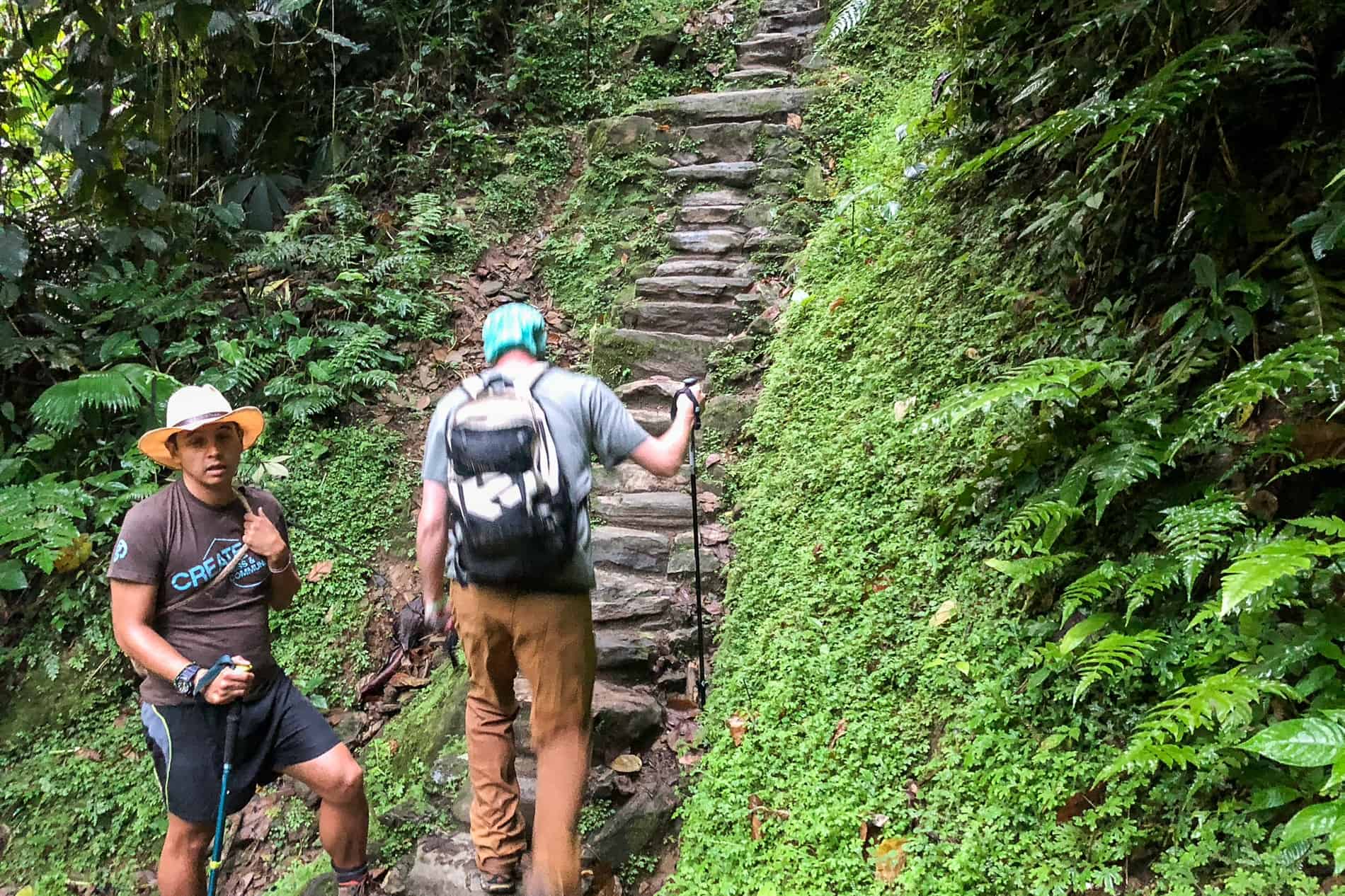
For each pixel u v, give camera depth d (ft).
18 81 16.66
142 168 17.69
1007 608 8.42
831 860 7.58
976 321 11.11
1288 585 6.14
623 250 17.57
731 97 19.66
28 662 12.85
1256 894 5.68
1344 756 4.82
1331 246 6.81
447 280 17.70
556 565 7.07
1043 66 10.98
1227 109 8.13
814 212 16.75
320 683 12.04
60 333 15.66
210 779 8.11
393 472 14.64
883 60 19.74
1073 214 9.67
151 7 15.14
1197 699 5.85
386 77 22.21
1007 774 7.30
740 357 14.51
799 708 9.11
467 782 9.71
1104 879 6.35
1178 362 8.00
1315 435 6.95
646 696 10.19
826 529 10.73
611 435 7.50
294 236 17.78
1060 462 8.68
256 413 8.59
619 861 8.79
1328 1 7.52
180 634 8.16
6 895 10.80
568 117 21.88
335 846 8.65
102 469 14.53
